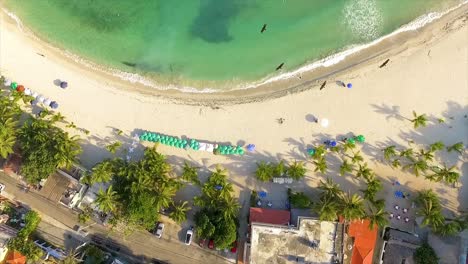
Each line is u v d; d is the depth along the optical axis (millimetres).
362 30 52969
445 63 51719
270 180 50656
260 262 46719
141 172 47656
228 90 53156
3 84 52969
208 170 51500
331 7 53531
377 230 48531
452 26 52250
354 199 46906
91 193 49625
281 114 52000
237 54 53750
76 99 53094
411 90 51469
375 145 50938
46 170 47531
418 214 47969
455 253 48281
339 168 50812
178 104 52875
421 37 52438
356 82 52000
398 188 50312
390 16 53000
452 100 51062
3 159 50875
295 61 53125
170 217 48781
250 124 52062
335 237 46594
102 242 50219
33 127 48969
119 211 48250
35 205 50625
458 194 50031
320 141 51281
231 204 47781
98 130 52406
